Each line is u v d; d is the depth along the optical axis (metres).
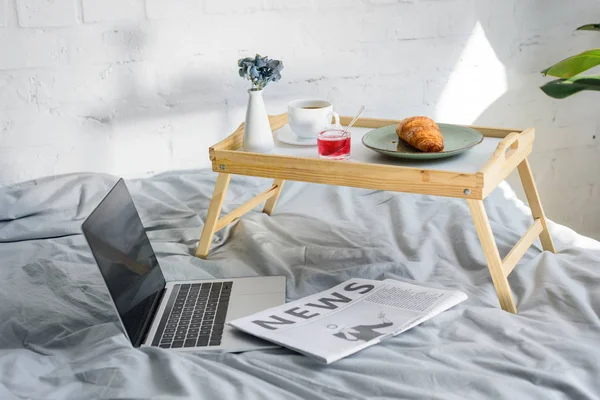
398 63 2.17
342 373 1.09
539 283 1.37
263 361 1.14
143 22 2.01
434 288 1.33
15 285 1.45
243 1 2.04
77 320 1.30
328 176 1.41
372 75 2.17
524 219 1.73
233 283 1.42
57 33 1.97
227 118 2.14
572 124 2.32
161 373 1.09
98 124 2.07
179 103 2.10
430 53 2.18
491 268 1.31
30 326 1.28
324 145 1.42
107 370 1.09
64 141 2.06
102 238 1.19
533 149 2.33
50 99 2.02
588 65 1.72
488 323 1.22
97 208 1.22
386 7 2.11
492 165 1.31
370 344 1.14
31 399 1.06
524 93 2.27
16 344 1.26
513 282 1.40
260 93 1.54
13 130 2.02
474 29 2.18
